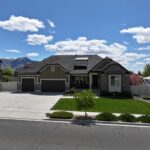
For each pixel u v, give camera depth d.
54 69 39.53
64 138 12.79
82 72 39.72
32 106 24.78
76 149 10.86
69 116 18.45
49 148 10.90
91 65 41.81
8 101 28.34
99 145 11.62
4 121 17.59
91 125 16.52
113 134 13.98
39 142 11.88
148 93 38.38
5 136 12.98
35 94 36.03
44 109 23.05
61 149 10.79
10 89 43.03
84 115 19.78
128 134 14.03
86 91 19.00
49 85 39.75
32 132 14.04
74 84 40.66
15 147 10.94
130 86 38.38
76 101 18.66
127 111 22.25
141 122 17.39
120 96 34.62
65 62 43.22
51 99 30.05
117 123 17.27
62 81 39.38
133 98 33.28
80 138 12.87
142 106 25.39
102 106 24.89
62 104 25.89
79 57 44.50
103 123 17.31
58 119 18.16
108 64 36.22
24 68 42.62
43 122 17.34
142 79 49.28
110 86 35.97
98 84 39.88
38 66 42.50
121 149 11.05
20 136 13.03
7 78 56.19
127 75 35.84
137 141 12.48
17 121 17.64
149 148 11.28
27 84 40.66
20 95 34.69
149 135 13.84
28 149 10.67
